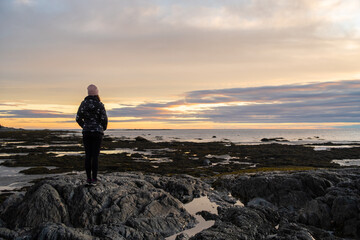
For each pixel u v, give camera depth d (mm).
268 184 12070
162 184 12727
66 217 8617
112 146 80188
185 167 41250
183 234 7980
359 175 12430
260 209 9656
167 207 9586
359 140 137625
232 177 15766
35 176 33000
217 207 10727
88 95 9094
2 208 9430
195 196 12281
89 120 8984
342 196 9438
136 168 39281
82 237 6902
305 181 11664
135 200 9469
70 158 47688
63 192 9273
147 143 91438
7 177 32312
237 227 8188
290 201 11164
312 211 9852
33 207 8594
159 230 8312
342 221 9055
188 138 154250
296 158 52188
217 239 7266
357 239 8398
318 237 8250
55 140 100750
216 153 61719
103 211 8703
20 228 8133
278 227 9102
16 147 72125
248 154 59438
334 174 12453
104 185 9758
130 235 7605
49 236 7012
